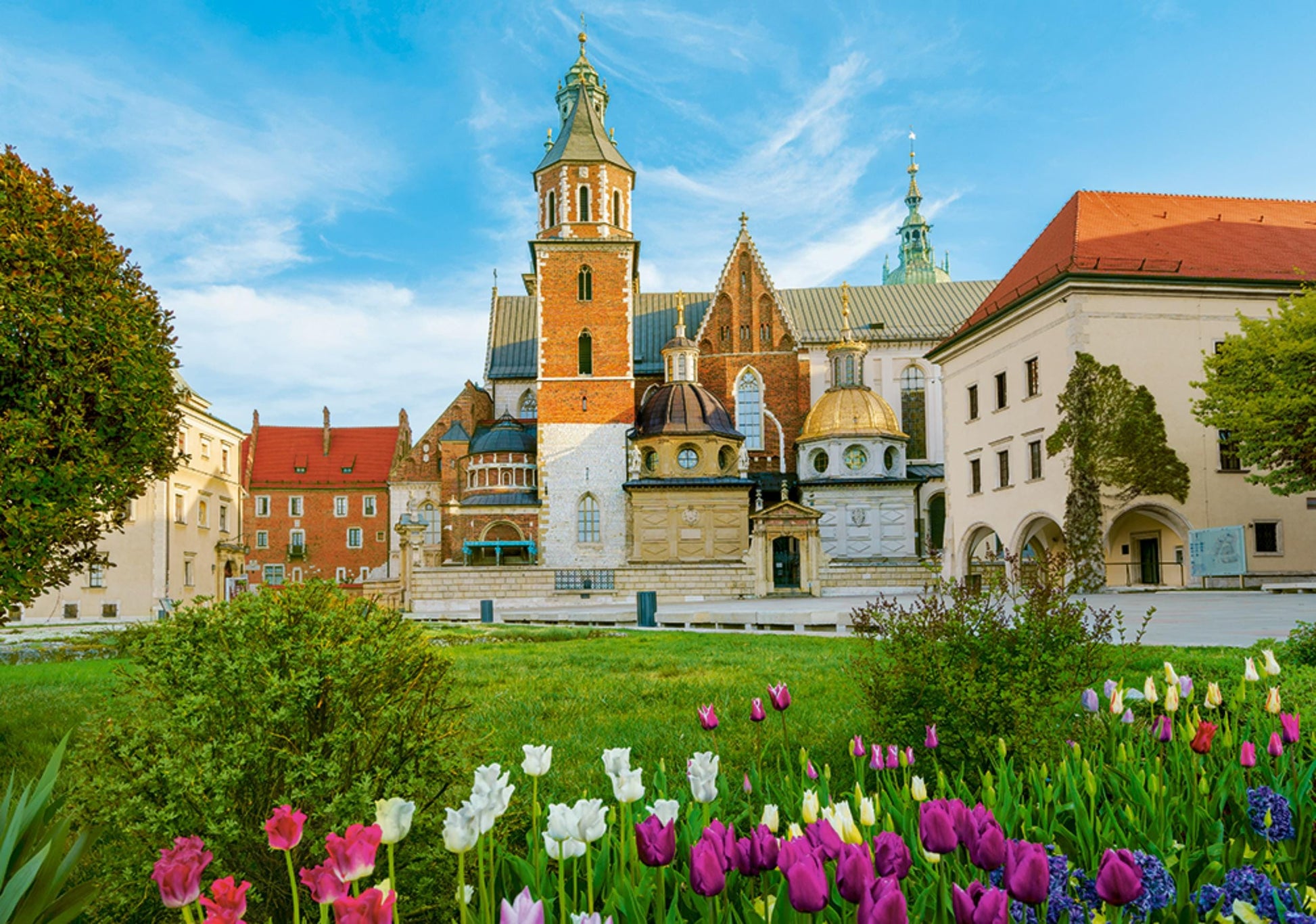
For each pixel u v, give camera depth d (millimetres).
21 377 10914
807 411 72500
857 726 9094
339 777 4918
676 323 79500
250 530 89688
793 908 2924
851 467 65812
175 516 55000
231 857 4859
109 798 4980
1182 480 40375
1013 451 45531
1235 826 4879
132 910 4906
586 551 65500
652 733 9523
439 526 80125
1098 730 6676
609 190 70250
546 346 67438
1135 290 40688
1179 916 3607
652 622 33281
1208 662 11836
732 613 31281
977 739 6867
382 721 5242
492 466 69062
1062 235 45344
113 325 11461
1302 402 32969
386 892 2789
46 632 33750
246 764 4844
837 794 6367
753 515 53625
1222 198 48438
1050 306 42281
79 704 12641
